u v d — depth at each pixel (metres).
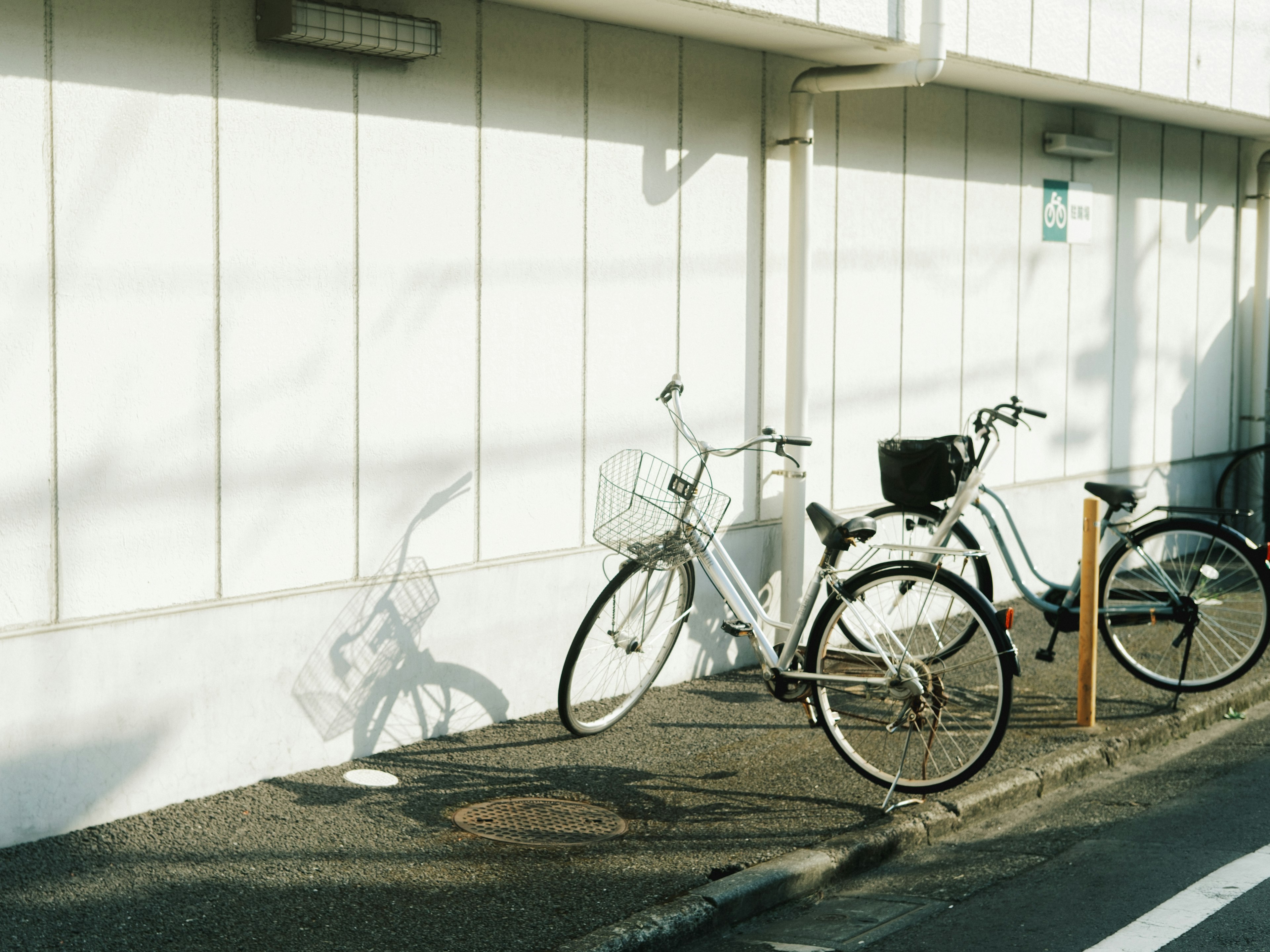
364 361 5.05
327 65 4.84
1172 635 7.32
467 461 5.44
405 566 5.26
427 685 5.39
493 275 5.46
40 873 4.05
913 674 4.80
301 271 4.82
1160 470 9.72
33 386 4.16
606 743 5.47
